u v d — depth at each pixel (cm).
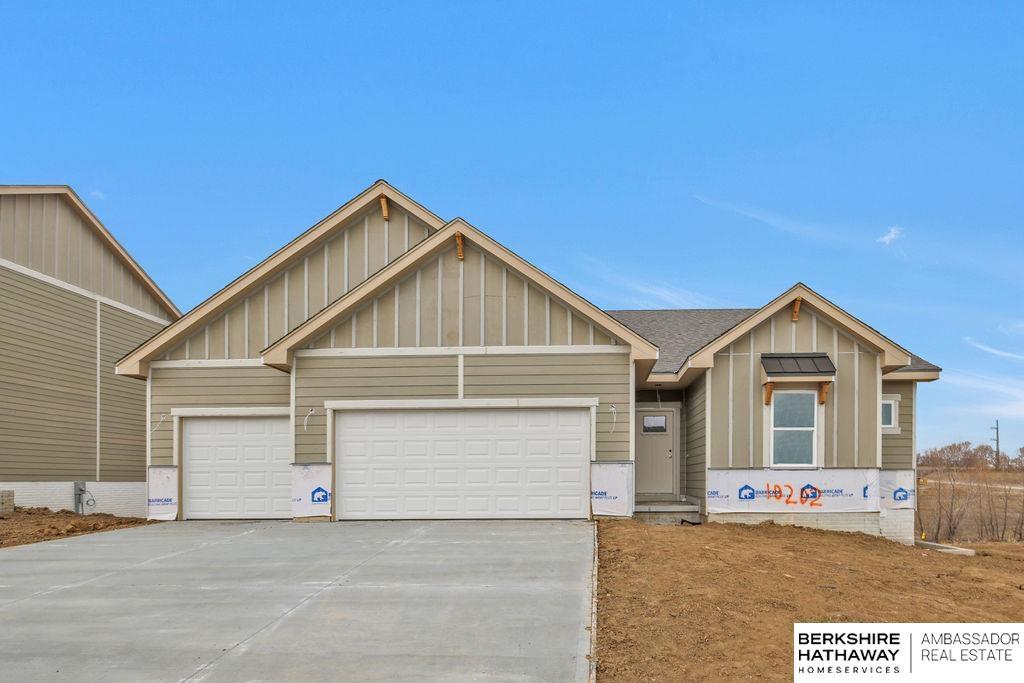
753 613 879
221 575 1070
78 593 978
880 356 1658
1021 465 3991
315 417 1625
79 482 2152
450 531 1429
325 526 1537
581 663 711
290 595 949
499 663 709
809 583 1042
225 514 1728
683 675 695
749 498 1639
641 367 1678
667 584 985
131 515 2389
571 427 1603
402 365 1622
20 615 877
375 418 1631
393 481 1619
